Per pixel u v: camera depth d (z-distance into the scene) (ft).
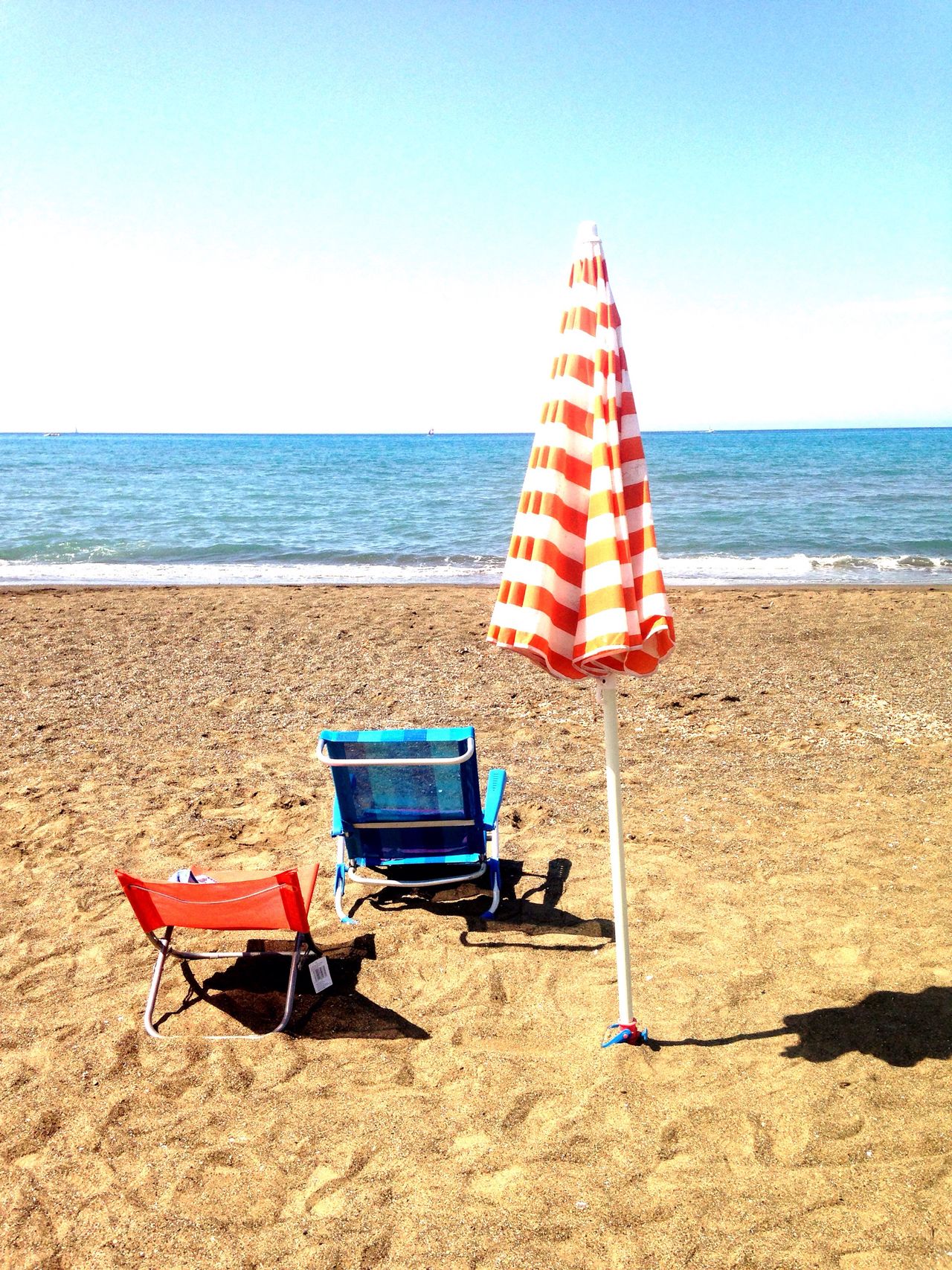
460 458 253.24
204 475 165.17
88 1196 9.87
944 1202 9.25
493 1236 9.13
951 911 15.06
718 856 17.44
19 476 162.50
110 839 18.75
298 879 12.23
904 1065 11.32
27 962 14.52
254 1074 11.79
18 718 26.94
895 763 21.89
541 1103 11.04
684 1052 11.79
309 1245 9.14
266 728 25.93
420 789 14.98
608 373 9.71
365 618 41.04
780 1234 8.98
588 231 10.15
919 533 74.13
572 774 22.02
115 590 50.39
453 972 14.02
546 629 9.70
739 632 37.27
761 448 299.99
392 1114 10.94
